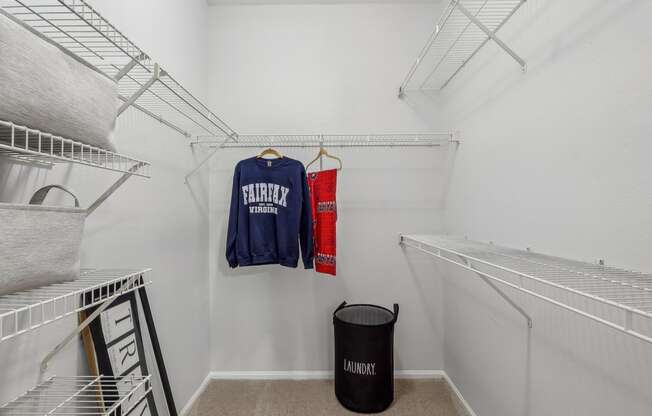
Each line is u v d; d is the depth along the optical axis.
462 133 1.71
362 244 2.01
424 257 2.02
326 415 1.61
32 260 0.52
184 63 1.66
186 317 1.66
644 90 0.72
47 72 0.51
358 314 1.92
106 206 1.05
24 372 0.75
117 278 0.71
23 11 0.79
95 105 0.62
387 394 1.65
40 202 0.69
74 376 0.89
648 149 0.71
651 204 0.71
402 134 1.85
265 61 2.00
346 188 2.01
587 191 0.88
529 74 1.13
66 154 0.70
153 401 1.23
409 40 2.00
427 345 2.01
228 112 2.00
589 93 0.87
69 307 0.88
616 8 0.79
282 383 1.93
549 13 1.02
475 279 1.56
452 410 1.65
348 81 2.01
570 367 0.93
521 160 1.18
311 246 1.78
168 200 1.48
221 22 2.00
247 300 2.00
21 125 0.47
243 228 1.77
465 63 1.64
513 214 1.23
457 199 1.78
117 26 1.09
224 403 1.72
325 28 2.00
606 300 0.48
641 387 0.72
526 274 0.70
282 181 1.79
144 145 1.29
